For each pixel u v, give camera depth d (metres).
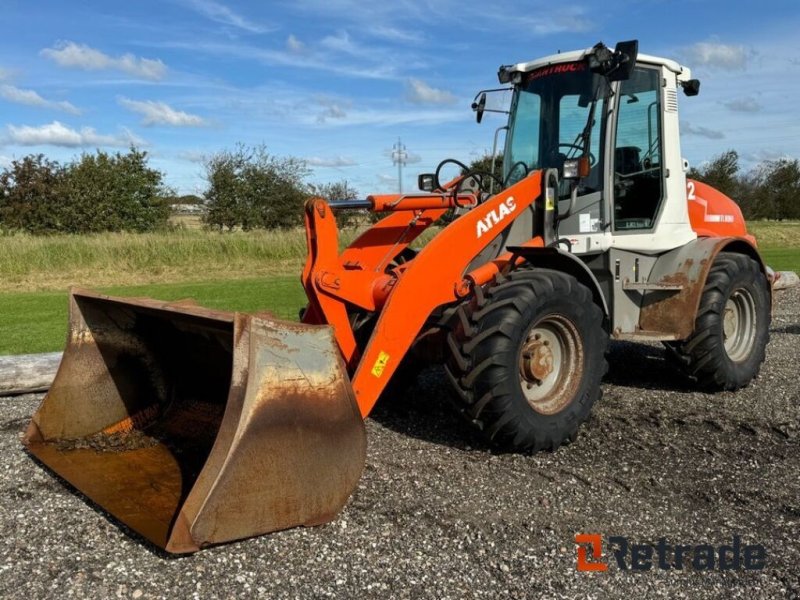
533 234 4.76
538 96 5.25
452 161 5.01
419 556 3.05
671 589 2.84
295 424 3.14
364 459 3.38
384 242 4.91
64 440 4.15
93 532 3.26
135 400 4.36
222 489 2.95
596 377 4.40
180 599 2.74
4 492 3.70
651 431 4.73
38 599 2.73
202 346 4.06
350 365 4.12
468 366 3.96
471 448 4.34
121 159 27.94
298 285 14.38
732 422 4.94
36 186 26.17
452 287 4.16
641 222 5.32
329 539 3.18
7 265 16.55
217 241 19.11
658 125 5.41
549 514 3.46
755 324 5.92
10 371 5.66
